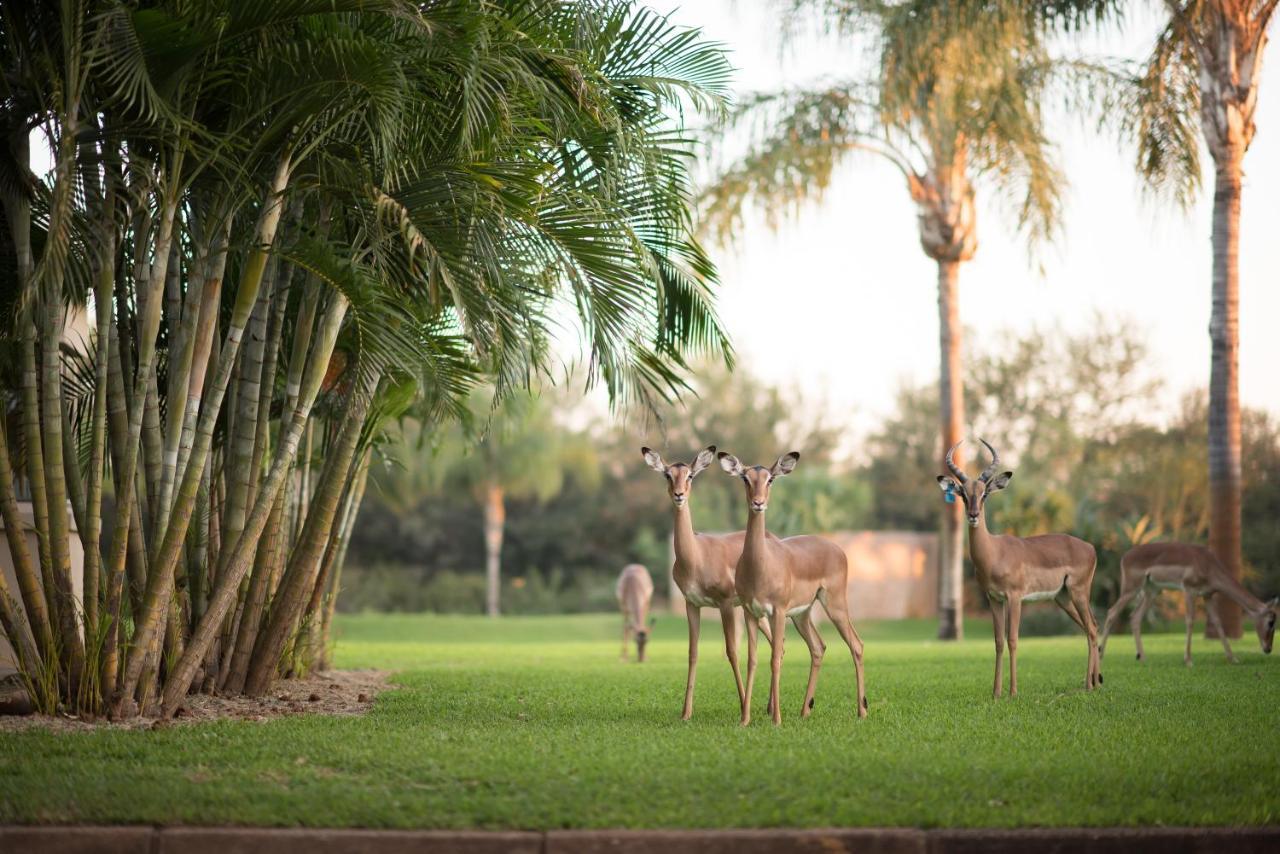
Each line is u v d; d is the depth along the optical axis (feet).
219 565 29.55
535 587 149.07
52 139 25.31
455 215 27.07
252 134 27.22
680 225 32.96
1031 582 33.22
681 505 27.45
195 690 31.40
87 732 24.48
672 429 158.40
